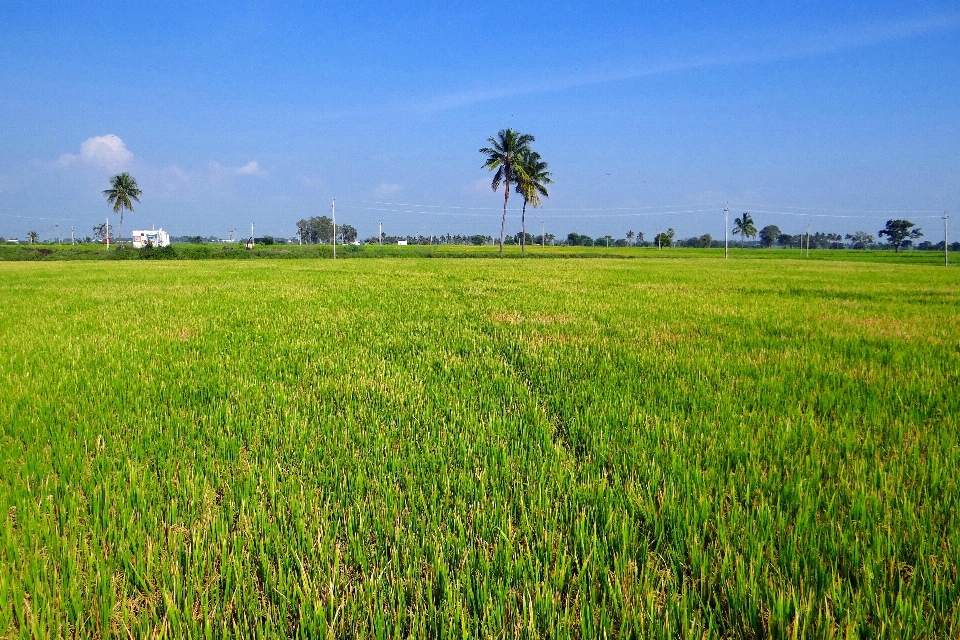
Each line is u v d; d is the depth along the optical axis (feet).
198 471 12.14
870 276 106.22
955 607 7.66
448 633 7.32
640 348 28.53
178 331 34.91
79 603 7.73
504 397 19.24
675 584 8.34
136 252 227.81
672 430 14.73
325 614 7.64
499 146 258.16
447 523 9.93
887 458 13.19
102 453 12.96
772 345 29.60
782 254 359.46
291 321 39.99
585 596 7.89
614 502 10.76
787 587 8.20
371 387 20.26
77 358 25.71
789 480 11.68
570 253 311.06
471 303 52.49
